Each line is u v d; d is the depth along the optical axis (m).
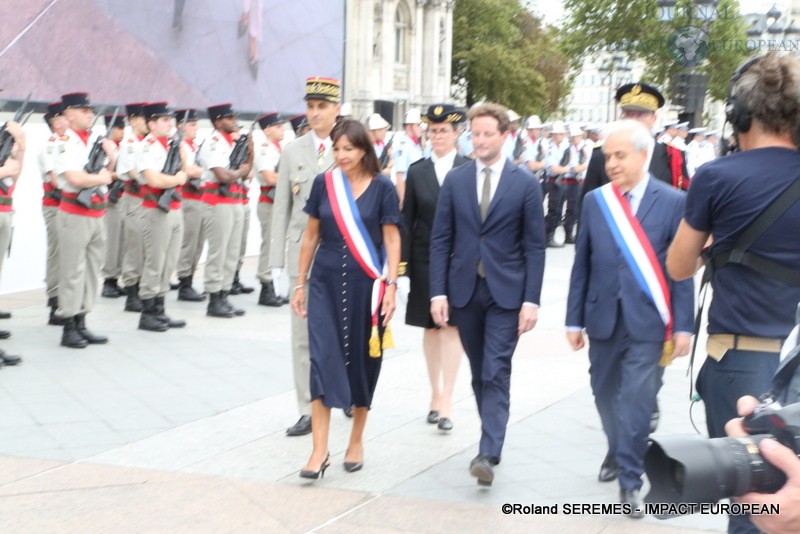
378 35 55.50
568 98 84.12
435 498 5.56
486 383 5.78
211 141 11.04
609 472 5.85
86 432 6.66
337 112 6.78
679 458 2.07
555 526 5.14
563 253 19.25
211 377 8.30
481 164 5.89
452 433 6.90
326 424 5.84
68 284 9.10
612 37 53.88
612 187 5.41
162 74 15.01
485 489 5.71
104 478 5.78
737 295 3.54
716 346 3.64
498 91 65.12
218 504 5.40
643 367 5.29
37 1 12.71
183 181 10.17
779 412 2.13
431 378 7.18
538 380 8.53
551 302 12.84
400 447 6.55
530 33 69.56
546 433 6.89
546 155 20.08
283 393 7.86
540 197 5.81
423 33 60.38
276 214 6.78
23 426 6.76
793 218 3.41
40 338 9.62
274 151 11.86
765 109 3.43
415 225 7.02
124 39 14.15
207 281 11.05
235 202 11.09
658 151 7.12
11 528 4.98
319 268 5.86
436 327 7.01
